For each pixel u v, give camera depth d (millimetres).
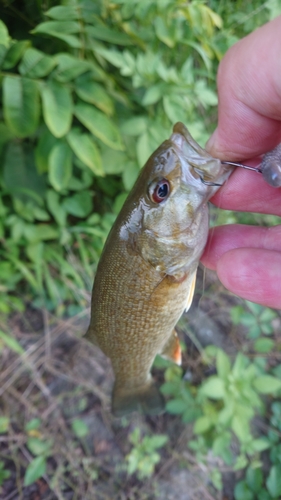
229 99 104
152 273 119
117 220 121
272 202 122
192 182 108
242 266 122
